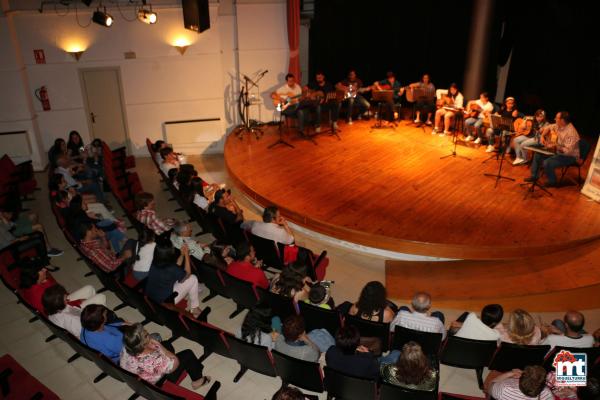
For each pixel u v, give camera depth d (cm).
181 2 935
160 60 970
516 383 329
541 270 577
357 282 589
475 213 662
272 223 574
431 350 400
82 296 490
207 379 425
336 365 358
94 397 421
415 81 1280
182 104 1013
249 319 399
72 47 912
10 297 562
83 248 529
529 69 1125
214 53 991
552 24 1045
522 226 629
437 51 1223
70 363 459
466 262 616
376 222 639
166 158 761
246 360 401
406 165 832
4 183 730
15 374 398
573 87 1035
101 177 822
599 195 689
